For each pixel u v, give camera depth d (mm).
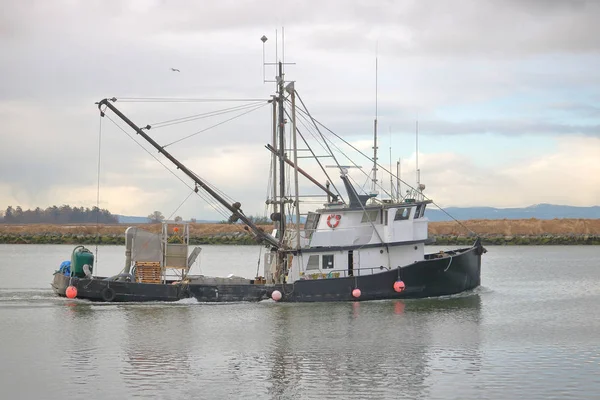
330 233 47656
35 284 63688
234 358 33531
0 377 30469
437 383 29547
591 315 45000
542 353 34531
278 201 48594
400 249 48125
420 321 41938
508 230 145875
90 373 31094
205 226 151750
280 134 48000
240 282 49781
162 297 46594
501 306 48219
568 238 138750
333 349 35188
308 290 46562
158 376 30656
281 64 47875
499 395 28000
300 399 27609
